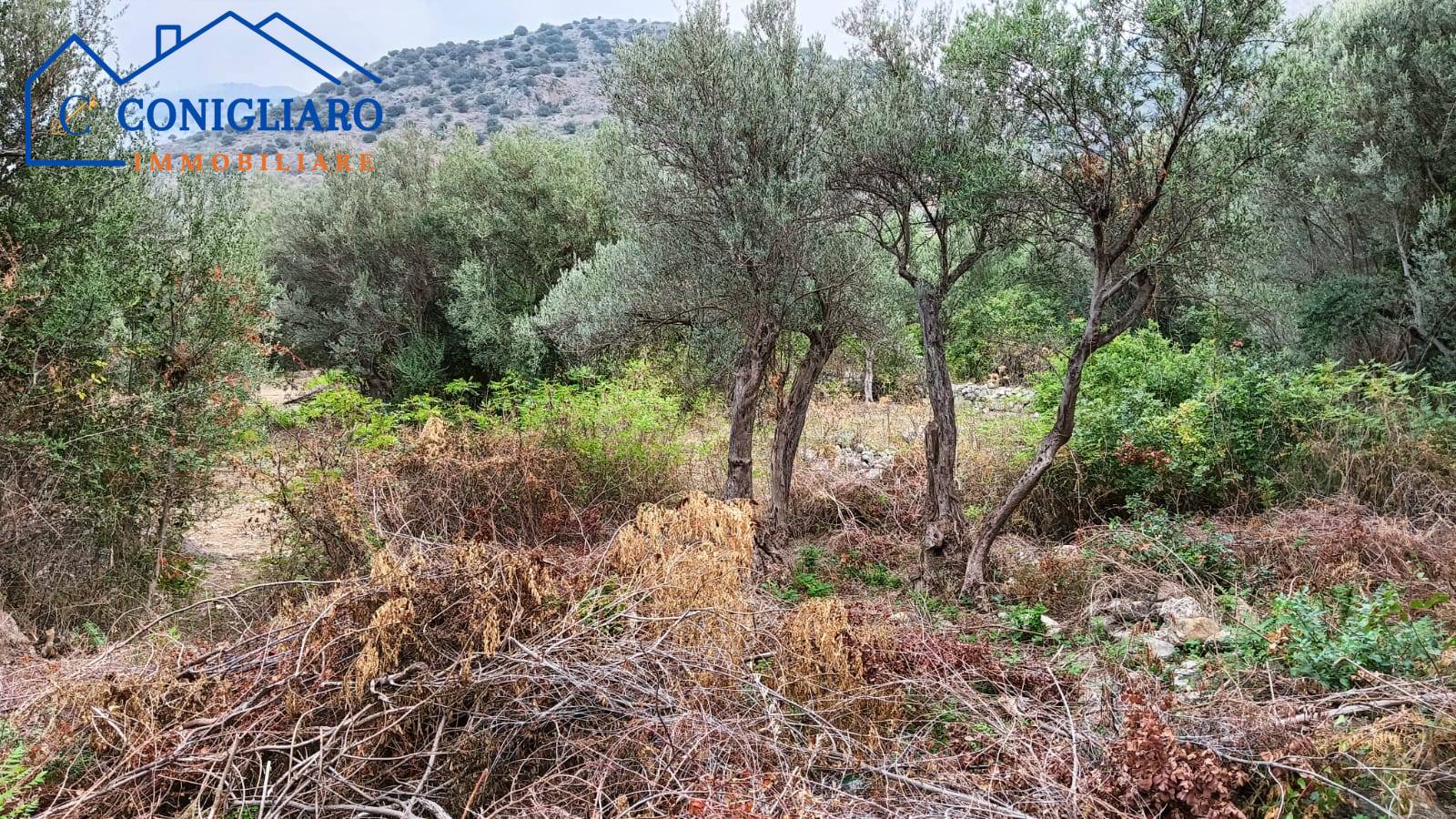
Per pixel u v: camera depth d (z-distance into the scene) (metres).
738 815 3.07
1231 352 10.84
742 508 5.45
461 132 18.61
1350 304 10.38
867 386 16.23
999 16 6.04
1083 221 6.32
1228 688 4.15
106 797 3.32
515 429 8.70
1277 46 5.68
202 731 3.58
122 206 6.89
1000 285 17.73
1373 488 7.38
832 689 4.11
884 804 3.31
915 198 6.61
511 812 3.38
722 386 9.84
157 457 6.72
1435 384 9.86
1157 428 8.26
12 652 5.07
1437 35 10.76
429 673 3.76
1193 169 5.86
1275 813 3.05
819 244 6.95
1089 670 4.64
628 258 8.09
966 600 6.30
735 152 6.67
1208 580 6.15
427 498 7.25
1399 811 2.96
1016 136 6.26
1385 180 10.34
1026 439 9.24
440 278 18.06
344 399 8.41
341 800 3.36
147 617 5.97
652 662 4.04
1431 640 4.04
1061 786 3.29
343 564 6.60
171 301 6.99
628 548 4.84
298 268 18.44
